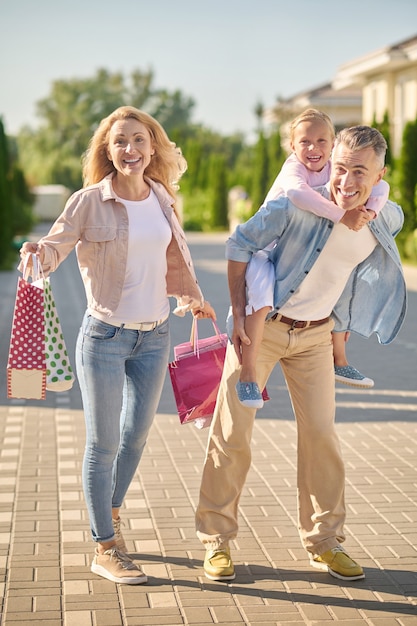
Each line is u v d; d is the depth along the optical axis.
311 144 5.15
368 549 5.70
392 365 12.32
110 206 5.12
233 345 5.16
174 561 5.47
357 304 5.38
